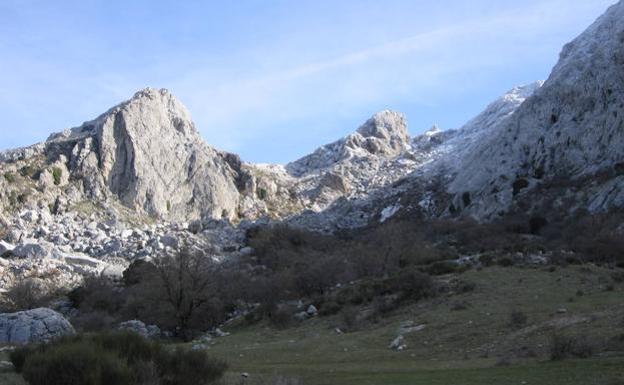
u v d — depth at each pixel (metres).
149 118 156.38
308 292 62.81
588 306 35.44
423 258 65.25
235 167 175.12
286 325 49.22
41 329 36.28
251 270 82.06
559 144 114.56
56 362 18.27
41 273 82.00
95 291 70.44
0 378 21.39
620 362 21.83
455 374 23.67
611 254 57.16
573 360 23.61
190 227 126.06
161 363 20.80
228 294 65.06
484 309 38.34
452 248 77.56
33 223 114.00
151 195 143.75
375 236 92.69
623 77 109.31
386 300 46.81
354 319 44.03
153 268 65.38
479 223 103.69
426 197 146.38
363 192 175.75
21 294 66.69
